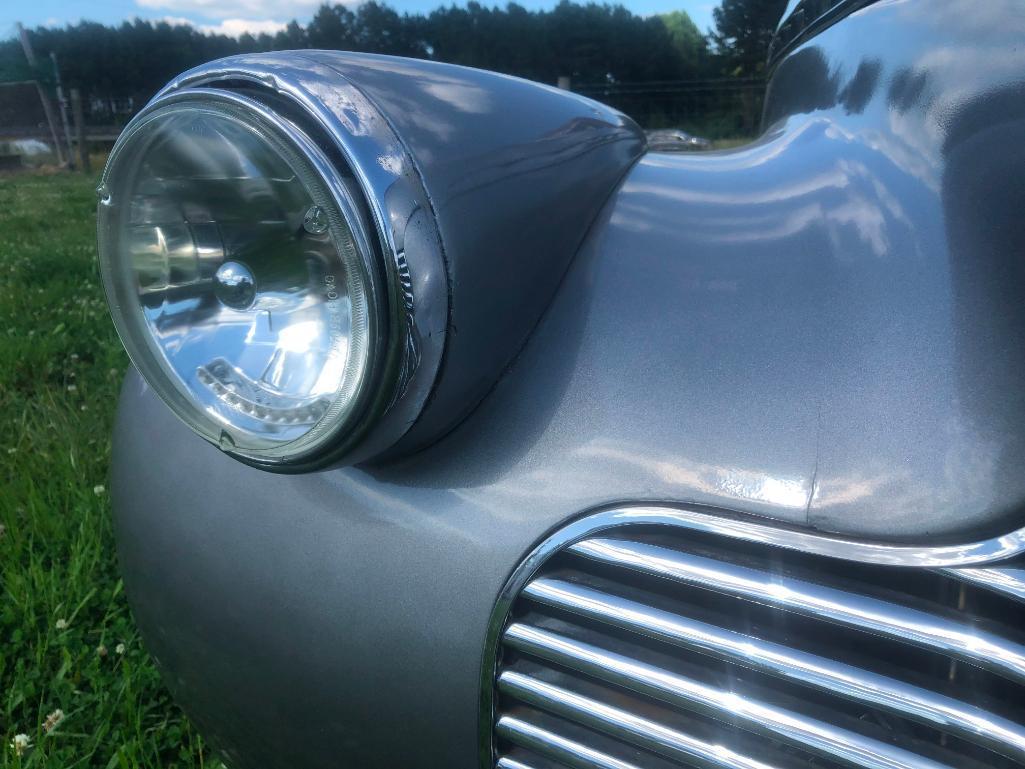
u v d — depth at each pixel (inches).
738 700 26.2
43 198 345.1
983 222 28.4
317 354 28.5
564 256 32.5
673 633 26.7
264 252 29.4
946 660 24.8
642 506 27.3
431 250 27.4
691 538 27.0
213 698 36.1
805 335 28.2
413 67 33.0
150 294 31.5
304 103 27.6
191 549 34.8
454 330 28.0
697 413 27.9
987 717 23.7
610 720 27.9
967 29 36.7
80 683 56.4
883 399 26.1
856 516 25.1
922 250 28.4
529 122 33.9
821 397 26.9
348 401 27.2
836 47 46.6
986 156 30.3
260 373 29.5
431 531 29.8
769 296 29.6
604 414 29.0
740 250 31.6
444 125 30.0
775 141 43.1
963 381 25.6
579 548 27.9
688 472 27.2
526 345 31.1
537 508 28.6
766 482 26.3
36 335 119.6
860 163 33.9
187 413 30.6
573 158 34.9
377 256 26.5
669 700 27.0
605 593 27.8
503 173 30.8
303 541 31.9
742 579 26.0
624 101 646.5
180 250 31.0
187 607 35.3
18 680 55.1
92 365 110.8
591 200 34.8
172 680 38.8
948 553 24.1
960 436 25.0
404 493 30.5
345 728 31.9
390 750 31.3
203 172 29.3
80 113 561.0
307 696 32.4
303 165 26.7
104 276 31.7
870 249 29.4
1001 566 23.6
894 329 27.1
